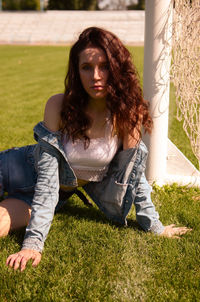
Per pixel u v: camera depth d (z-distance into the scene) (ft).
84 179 7.14
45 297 5.42
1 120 18.06
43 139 6.45
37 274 5.93
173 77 9.02
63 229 7.32
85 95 6.24
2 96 25.40
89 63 5.75
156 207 8.43
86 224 7.50
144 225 7.34
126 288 5.65
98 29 5.80
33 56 54.19
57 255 6.47
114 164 7.02
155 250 6.63
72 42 6.32
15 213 7.14
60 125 6.48
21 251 6.27
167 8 8.41
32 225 6.42
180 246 6.79
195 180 9.90
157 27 8.48
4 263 6.12
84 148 6.56
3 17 93.45
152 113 9.04
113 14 89.97
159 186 9.63
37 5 139.95
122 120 6.27
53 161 6.58
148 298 5.45
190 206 8.54
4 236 6.98
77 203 8.64
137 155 6.73
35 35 85.81
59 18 92.12
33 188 7.45
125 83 6.00
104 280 5.83
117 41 5.84
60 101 6.47
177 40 8.73
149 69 8.80
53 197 6.61
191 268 6.19
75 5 108.78
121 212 7.32
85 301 5.38
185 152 12.86
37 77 34.60
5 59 50.47
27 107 21.50
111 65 5.76
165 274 5.99
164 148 9.48
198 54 8.53
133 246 6.76
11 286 5.64
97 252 6.55
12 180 7.47
